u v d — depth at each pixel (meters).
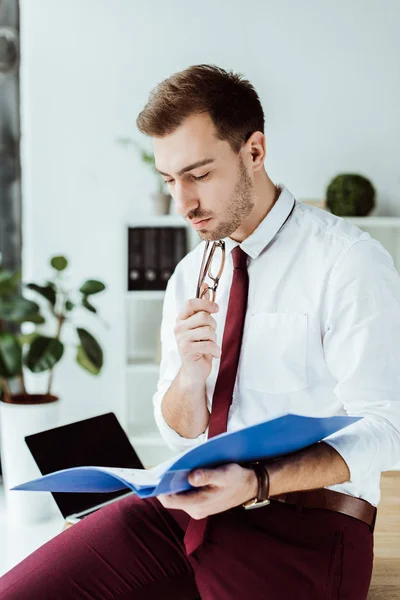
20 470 2.89
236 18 3.49
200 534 1.34
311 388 1.43
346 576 1.28
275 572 1.29
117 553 1.43
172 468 0.98
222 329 1.58
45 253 3.56
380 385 1.27
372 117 3.57
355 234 1.43
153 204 3.43
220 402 1.44
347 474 1.19
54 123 3.51
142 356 3.64
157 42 3.49
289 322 1.43
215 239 1.42
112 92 3.51
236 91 1.37
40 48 3.47
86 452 2.09
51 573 1.39
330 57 3.53
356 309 1.33
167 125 1.33
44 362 2.98
